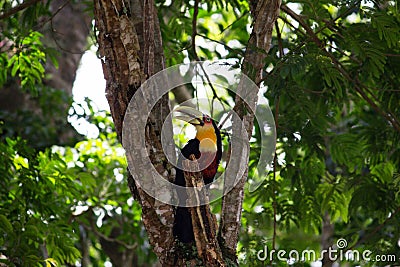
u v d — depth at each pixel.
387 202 9.80
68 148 13.87
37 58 10.78
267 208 9.79
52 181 10.73
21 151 10.39
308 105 8.42
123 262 13.75
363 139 10.38
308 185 10.15
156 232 6.27
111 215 12.88
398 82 9.40
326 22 8.31
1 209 9.32
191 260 6.16
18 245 9.01
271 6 6.84
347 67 9.61
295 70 7.18
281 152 10.05
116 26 6.26
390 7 8.83
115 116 6.32
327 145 10.97
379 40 8.54
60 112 13.86
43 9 9.77
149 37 6.31
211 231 6.18
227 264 6.32
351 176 10.32
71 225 10.83
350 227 12.22
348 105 10.65
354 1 8.14
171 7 10.52
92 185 11.47
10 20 10.28
